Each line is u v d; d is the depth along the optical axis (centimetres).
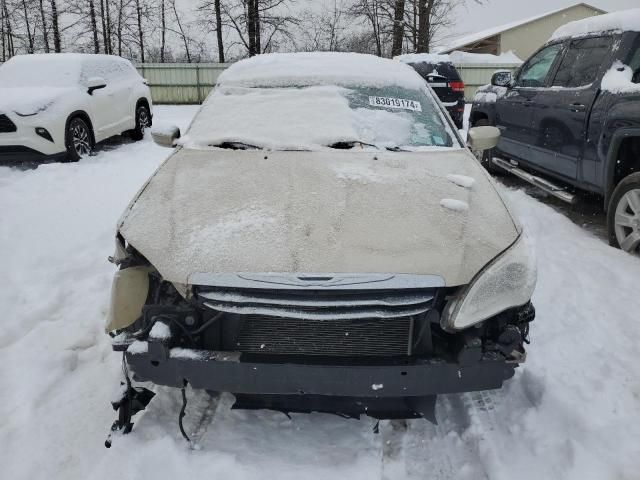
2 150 795
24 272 438
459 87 1373
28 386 289
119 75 1047
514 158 664
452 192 272
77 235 522
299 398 240
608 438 240
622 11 527
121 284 236
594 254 450
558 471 225
